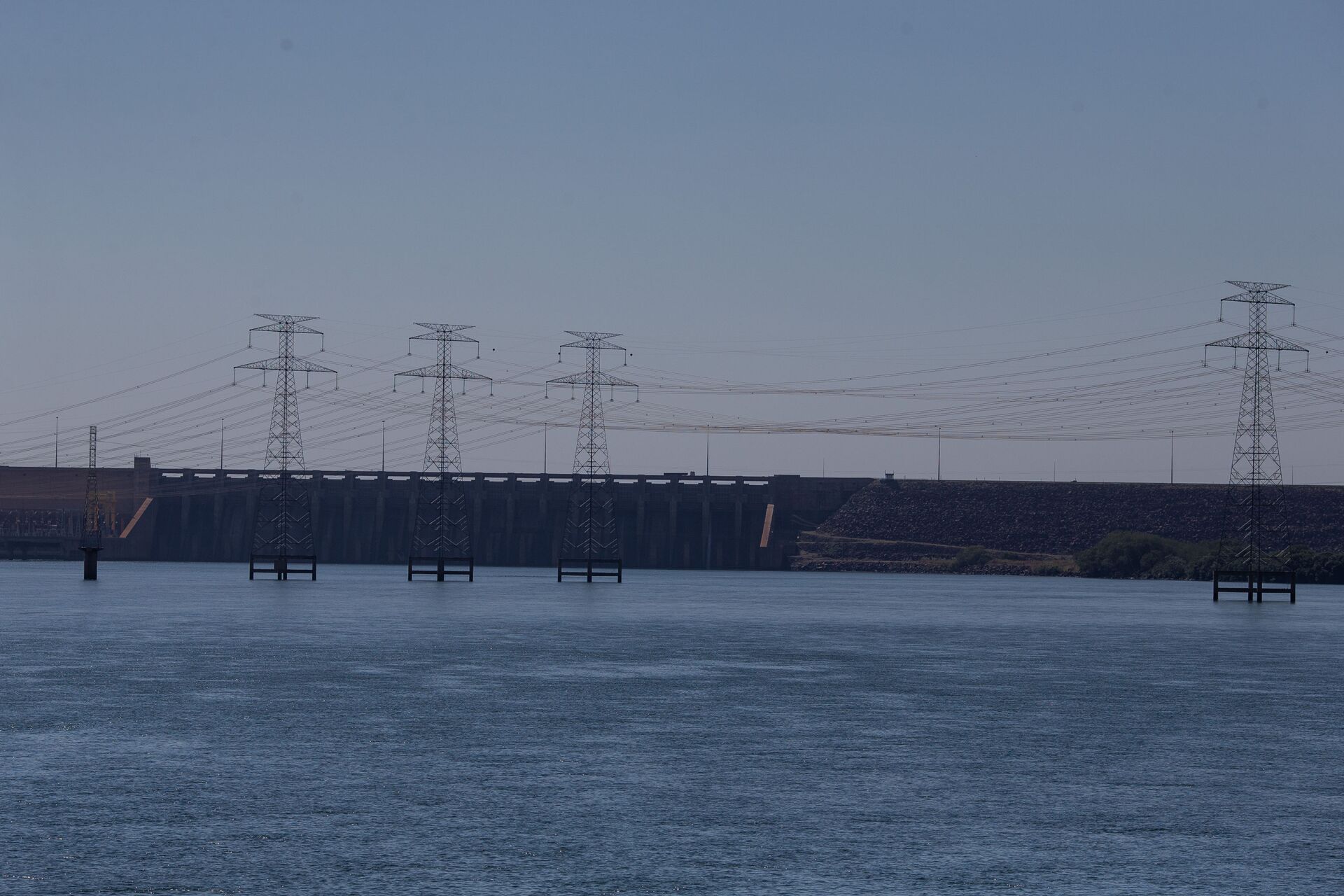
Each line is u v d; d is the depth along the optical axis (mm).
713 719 69250
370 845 41875
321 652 106750
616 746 60344
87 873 38562
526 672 92312
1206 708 76000
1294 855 41531
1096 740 63562
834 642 123000
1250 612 183250
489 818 45531
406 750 58844
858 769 55031
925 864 40125
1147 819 46344
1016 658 107938
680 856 40812
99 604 175750
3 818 45125
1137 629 145000
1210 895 37469
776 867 39688
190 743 60094
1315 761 58156
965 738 63469
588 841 42469
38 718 67875
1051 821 45875
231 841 42281
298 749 58812
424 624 141375
